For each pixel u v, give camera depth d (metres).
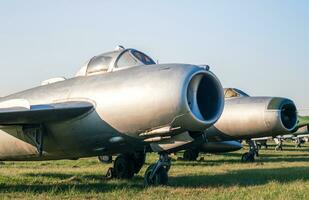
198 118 10.09
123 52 12.16
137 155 14.09
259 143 44.19
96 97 11.02
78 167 19.89
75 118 11.16
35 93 12.98
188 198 8.74
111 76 11.46
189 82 10.05
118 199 8.79
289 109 19.44
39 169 18.47
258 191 9.63
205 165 20.38
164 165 11.30
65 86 12.33
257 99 20.00
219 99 10.70
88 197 9.14
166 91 9.89
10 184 12.16
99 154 12.28
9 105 10.80
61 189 10.50
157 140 10.55
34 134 11.72
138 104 10.23
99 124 10.90
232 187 10.66
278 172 15.55
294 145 57.81
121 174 14.12
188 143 10.64
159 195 9.27
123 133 10.75
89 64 12.52
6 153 13.05
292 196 8.79
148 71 10.70
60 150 12.18
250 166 19.39
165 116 9.98
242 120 19.69
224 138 20.97
